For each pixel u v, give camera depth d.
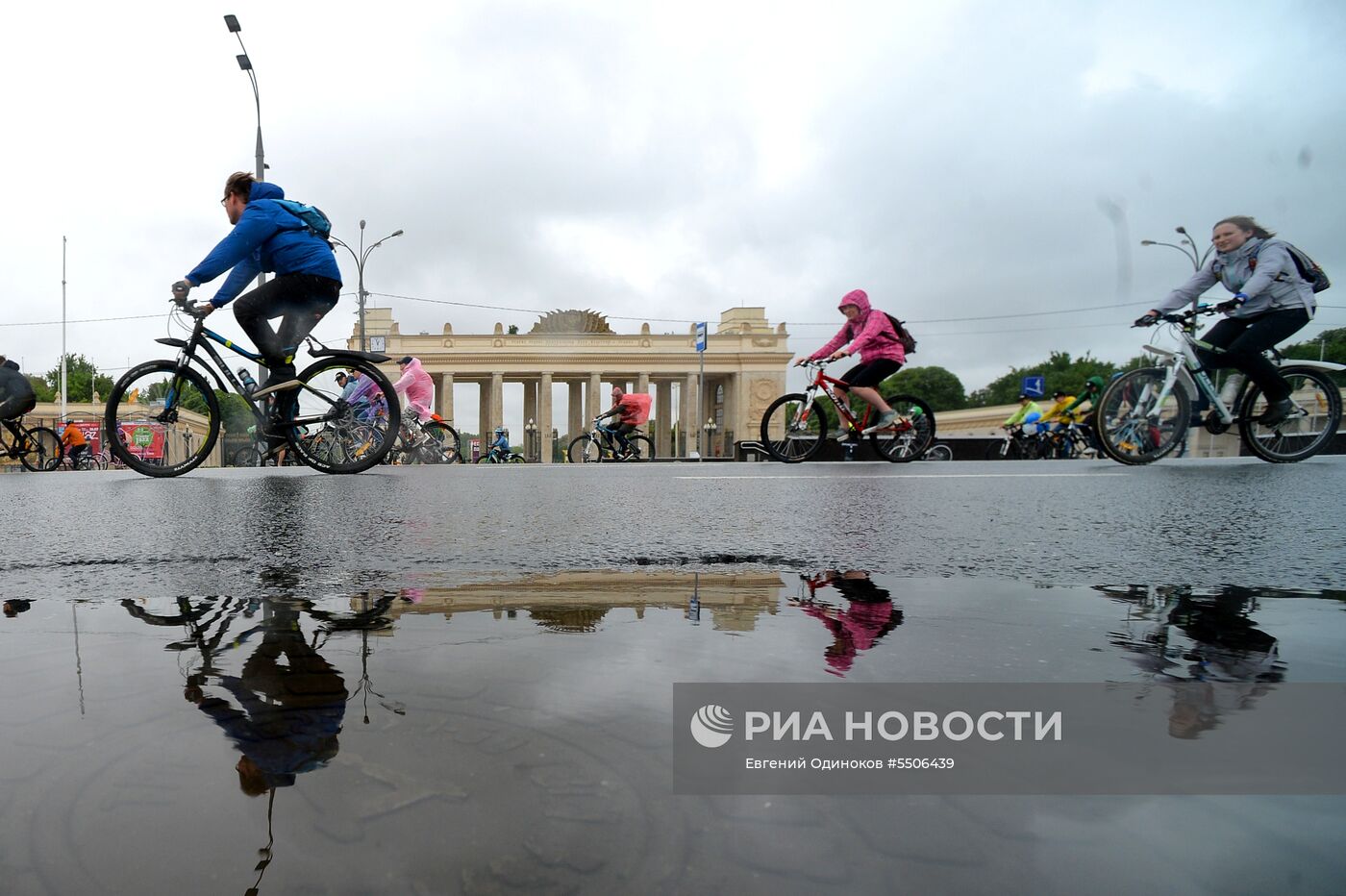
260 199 4.97
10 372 8.69
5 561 1.80
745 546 2.08
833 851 0.46
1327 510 2.96
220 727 0.68
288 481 4.61
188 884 0.42
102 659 0.93
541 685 0.81
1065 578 1.62
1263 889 0.43
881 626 1.12
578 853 0.45
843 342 8.85
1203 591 1.46
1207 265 6.12
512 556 1.90
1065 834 0.50
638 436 15.70
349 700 0.76
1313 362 6.13
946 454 17.30
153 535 2.24
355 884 0.41
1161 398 6.26
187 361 5.02
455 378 67.94
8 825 0.49
